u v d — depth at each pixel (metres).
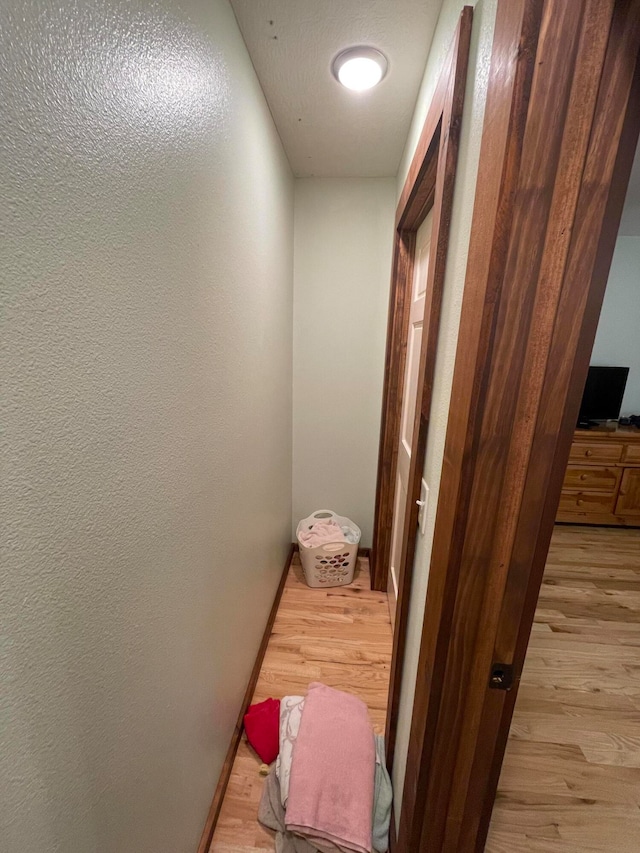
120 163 0.53
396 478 1.97
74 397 0.47
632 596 2.15
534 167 0.45
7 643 0.39
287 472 2.14
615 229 0.46
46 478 0.43
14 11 0.36
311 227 1.99
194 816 0.92
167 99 0.64
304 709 1.28
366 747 1.16
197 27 0.75
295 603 2.00
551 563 2.47
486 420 0.54
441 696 0.67
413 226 1.65
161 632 0.71
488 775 0.71
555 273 0.47
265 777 1.18
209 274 0.86
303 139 1.55
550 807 1.13
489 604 0.61
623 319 3.11
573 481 2.95
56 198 0.42
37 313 0.41
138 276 0.58
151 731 0.69
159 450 0.67
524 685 1.55
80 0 0.44
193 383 0.80
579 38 0.41
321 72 1.15
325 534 2.16
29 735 0.43
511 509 0.56
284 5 0.93
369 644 1.73
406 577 0.96
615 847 1.05
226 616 1.08
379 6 0.92
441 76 0.81
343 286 2.05
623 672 1.63
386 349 1.90
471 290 0.55
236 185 1.02
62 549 0.46
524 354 0.50
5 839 0.41
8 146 0.36
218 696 1.05
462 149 0.67
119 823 0.61
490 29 0.55
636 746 1.32
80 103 0.45
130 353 0.57
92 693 0.53
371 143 1.57
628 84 0.41
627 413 3.22
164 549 0.70
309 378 2.18
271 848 1.01
